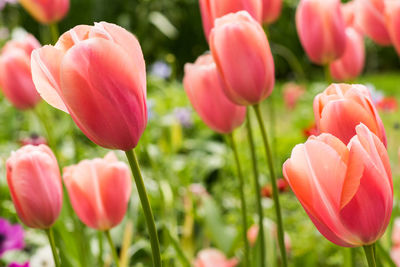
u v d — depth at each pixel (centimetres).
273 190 77
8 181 76
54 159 77
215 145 212
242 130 192
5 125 217
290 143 196
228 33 74
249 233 110
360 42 108
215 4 80
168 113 227
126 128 62
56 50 61
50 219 76
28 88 112
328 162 59
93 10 404
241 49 74
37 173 75
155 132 198
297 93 260
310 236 132
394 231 107
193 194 153
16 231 110
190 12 446
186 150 217
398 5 89
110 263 118
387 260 89
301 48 469
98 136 62
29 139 163
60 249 91
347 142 62
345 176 59
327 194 59
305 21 92
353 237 60
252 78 75
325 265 135
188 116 207
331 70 109
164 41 415
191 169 183
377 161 59
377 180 59
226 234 118
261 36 75
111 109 61
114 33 62
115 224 83
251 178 172
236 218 143
